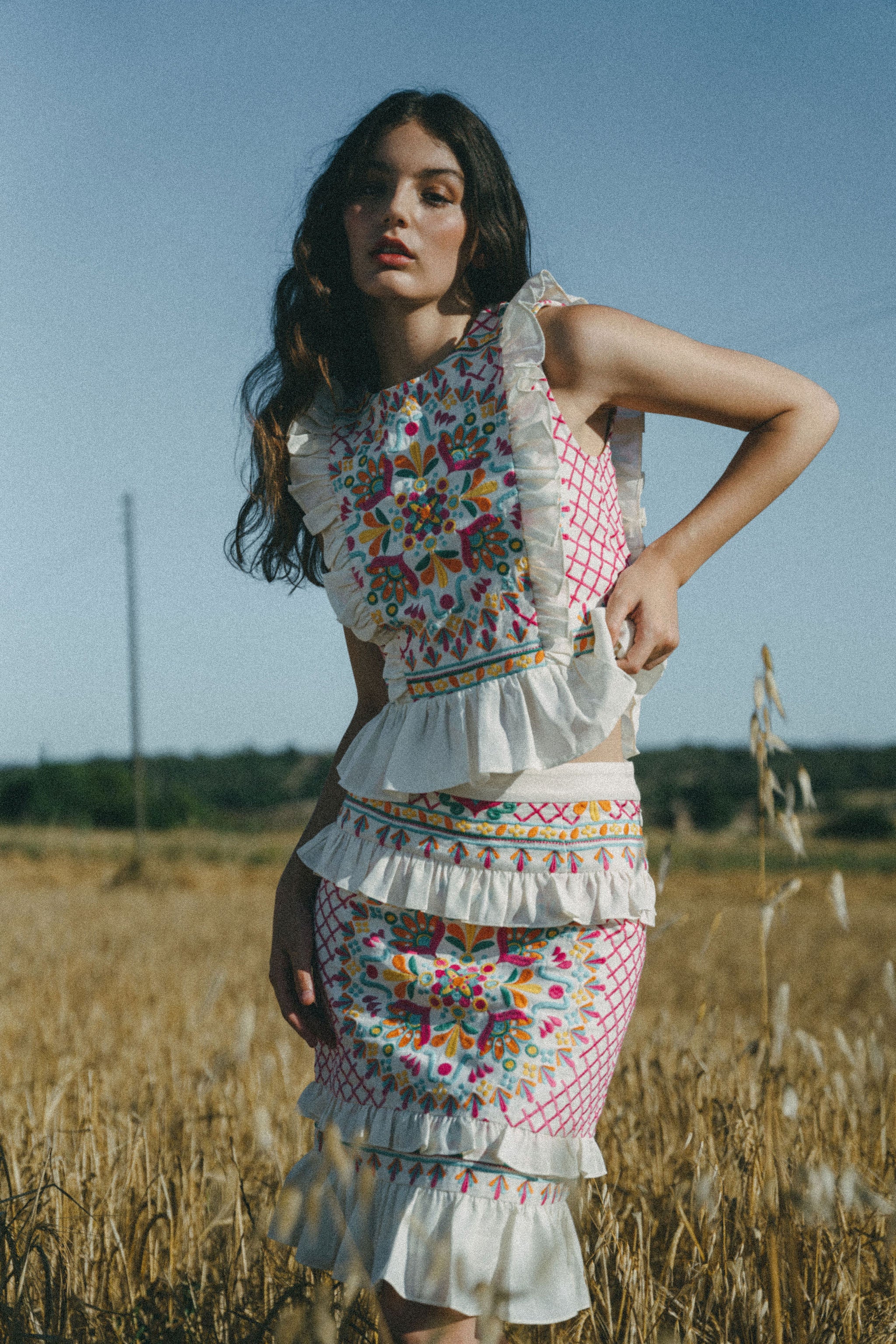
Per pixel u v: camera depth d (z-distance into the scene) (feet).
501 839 6.06
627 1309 7.20
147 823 191.11
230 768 328.29
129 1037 21.13
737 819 197.26
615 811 6.23
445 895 6.07
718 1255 7.65
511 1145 5.71
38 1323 7.05
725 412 6.34
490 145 6.74
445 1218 5.74
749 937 54.75
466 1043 5.95
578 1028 5.98
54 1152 9.61
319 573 7.68
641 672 6.55
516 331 6.20
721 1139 9.17
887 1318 7.37
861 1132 10.38
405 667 6.47
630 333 6.20
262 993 30.17
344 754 7.36
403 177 6.57
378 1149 6.00
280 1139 11.07
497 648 6.09
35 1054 18.37
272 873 112.68
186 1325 7.49
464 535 6.20
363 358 7.27
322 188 7.04
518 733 5.95
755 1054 6.49
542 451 6.03
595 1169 6.15
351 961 6.36
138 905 67.46
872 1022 27.53
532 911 5.99
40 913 59.52
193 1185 9.37
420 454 6.46
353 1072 6.19
